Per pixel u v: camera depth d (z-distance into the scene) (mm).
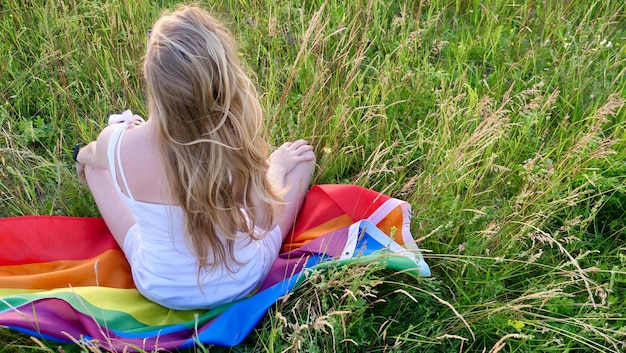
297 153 3006
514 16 4277
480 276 2811
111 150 2234
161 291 2445
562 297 2748
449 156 3039
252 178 2270
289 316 2596
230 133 2135
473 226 2982
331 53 3889
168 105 2018
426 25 4090
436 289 2619
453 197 3016
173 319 2545
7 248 2678
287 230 2863
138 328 2465
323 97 3551
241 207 2318
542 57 3938
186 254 2381
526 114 3514
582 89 3635
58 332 2326
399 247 2738
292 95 3629
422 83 3600
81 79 3693
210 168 2123
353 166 3402
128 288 2672
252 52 3869
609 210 3172
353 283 2432
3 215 3074
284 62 3838
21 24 3916
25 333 2357
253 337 2561
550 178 3131
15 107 3572
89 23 4059
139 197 2271
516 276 2916
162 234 2334
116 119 2574
